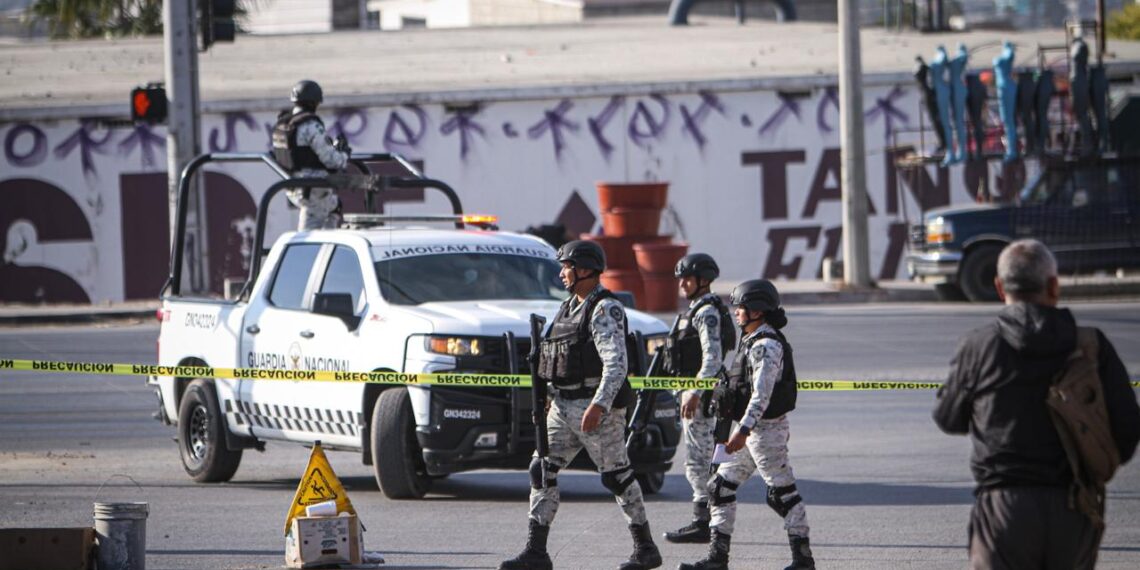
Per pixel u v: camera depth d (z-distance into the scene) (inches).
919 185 4798.2
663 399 1603.1
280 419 1727.4
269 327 1756.9
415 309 1631.4
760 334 1150.3
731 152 4827.8
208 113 4712.1
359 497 1658.5
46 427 2194.9
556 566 1264.8
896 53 5492.1
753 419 1128.2
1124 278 4345.5
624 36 6264.8
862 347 3016.7
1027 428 784.9
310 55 5787.4
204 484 1769.2
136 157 4726.9
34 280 4714.6
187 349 1877.5
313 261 1768.0
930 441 2038.6
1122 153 4173.2
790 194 4842.5
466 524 1471.5
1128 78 5024.6
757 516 1539.1
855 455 1929.1
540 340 1213.7
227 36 3533.5
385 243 1732.3
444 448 1560.0
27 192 4714.6
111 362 2933.1
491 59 5551.2
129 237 4729.3
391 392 1601.9
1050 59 5388.8
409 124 4761.3
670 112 4808.1
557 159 4788.4
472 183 4776.1
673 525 1475.1
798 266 4849.9
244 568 1237.7
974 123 4281.5
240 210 4726.9
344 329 1662.2
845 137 4158.5
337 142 2090.3
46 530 1112.8
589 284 1197.1
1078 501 774.5
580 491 1734.7
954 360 816.3
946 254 3973.9
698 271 1355.8
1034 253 810.8
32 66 5634.8
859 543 1360.7
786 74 4901.6
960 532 1413.6
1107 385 793.6
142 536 1144.2
